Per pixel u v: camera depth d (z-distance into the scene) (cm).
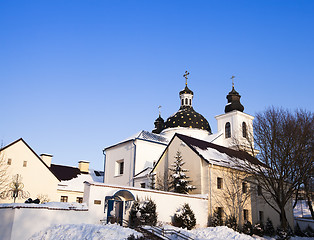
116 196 2508
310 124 3078
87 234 1880
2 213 2034
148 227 2264
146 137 4441
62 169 4628
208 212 2986
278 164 3033
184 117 5391
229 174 3338
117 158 4434
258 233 3195
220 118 5228
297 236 3628
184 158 3416
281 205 3031
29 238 1955
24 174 3594
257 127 3241
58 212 2117
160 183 3553
